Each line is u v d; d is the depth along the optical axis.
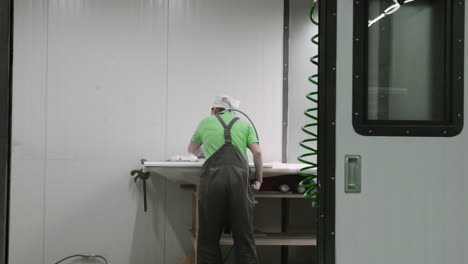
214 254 3.15
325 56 1.91
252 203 3.18
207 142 3.17
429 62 1.98
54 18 3.64
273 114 3.86
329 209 1.90
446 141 1.95
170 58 3.76
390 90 1.97
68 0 3.65
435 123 1.96
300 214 3.89
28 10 3.61
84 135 3.67
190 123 3.78
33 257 3.62
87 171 3.68
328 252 1.90
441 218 1.94
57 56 3.64
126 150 3.72
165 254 3.78
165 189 3.77
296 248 3.91
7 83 1.82
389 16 1.97
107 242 3.71
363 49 1.92
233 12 3.82
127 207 3.73
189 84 3.78
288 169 3.30
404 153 1.93
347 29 1.91
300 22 3.88
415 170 1.93
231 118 3.24
